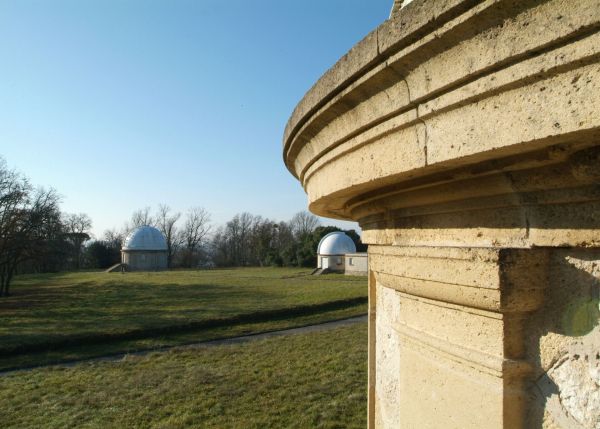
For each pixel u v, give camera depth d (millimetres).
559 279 1400
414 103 1460
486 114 1238
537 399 1435
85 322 19656
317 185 2600
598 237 1251
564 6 1010
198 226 76500
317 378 11234
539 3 1057
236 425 8266
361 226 3043
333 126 1984
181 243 76000
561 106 1052
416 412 1955
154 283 38844
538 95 1104
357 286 34531
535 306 1433
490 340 1522
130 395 10141
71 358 14648
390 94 1554
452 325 1719
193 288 34312
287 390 10250
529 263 1405
